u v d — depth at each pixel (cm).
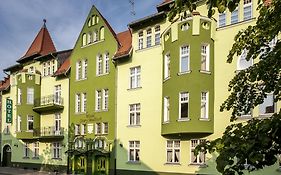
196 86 2286
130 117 2881
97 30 3319
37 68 4147
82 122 3359
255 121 400
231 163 368
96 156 3117
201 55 2322
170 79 2439
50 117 3828
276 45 436
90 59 3366
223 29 2305
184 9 416
